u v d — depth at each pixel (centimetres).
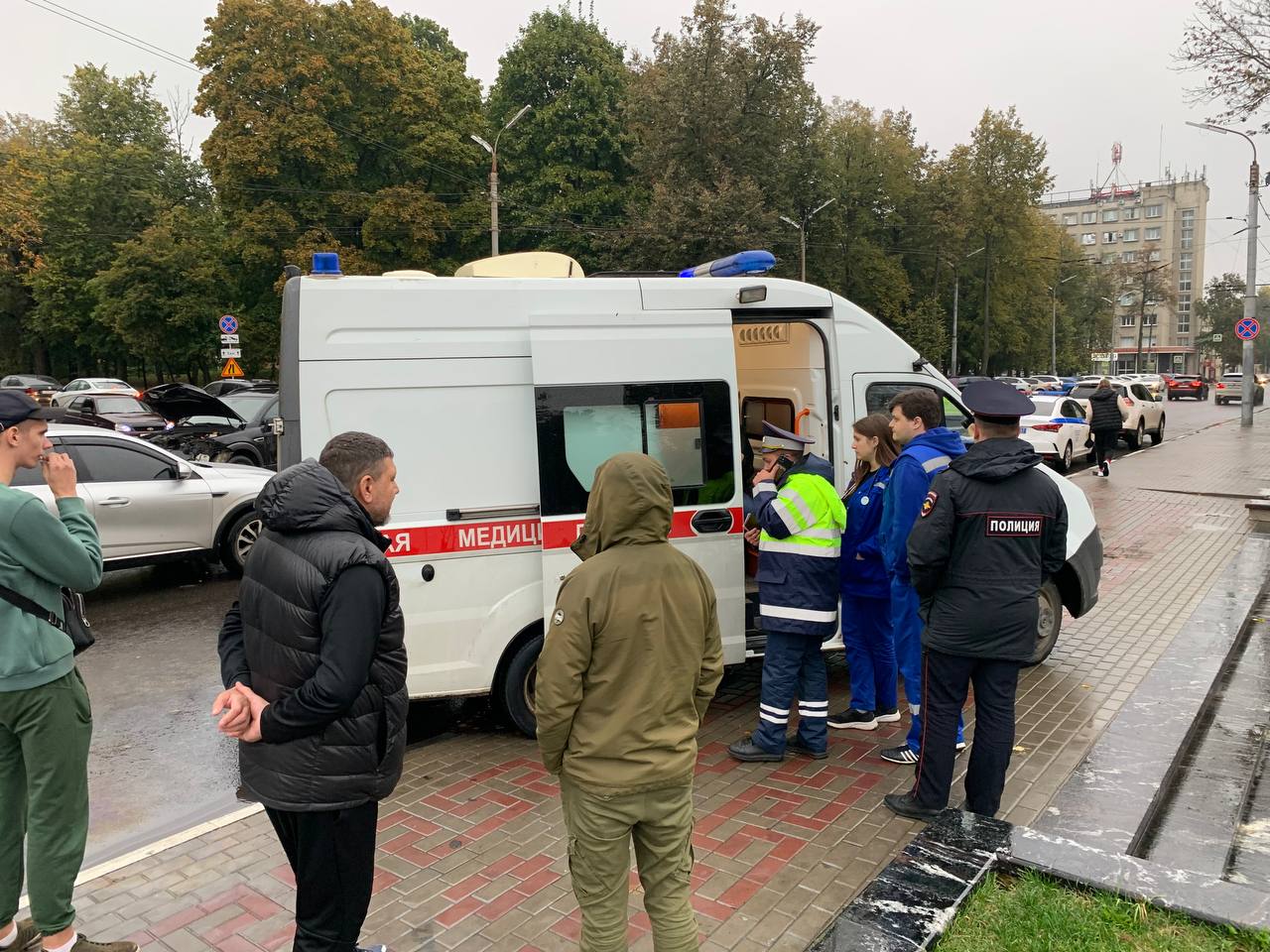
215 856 365
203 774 467
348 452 241
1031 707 510
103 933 310
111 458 824
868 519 467
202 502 867
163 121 4466
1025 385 3738
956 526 352
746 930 300
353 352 428
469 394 445
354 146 3161
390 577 227
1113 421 1544
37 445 277
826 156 4184
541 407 446
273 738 214
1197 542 1008
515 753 472
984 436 358
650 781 233
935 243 4888
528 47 3562
